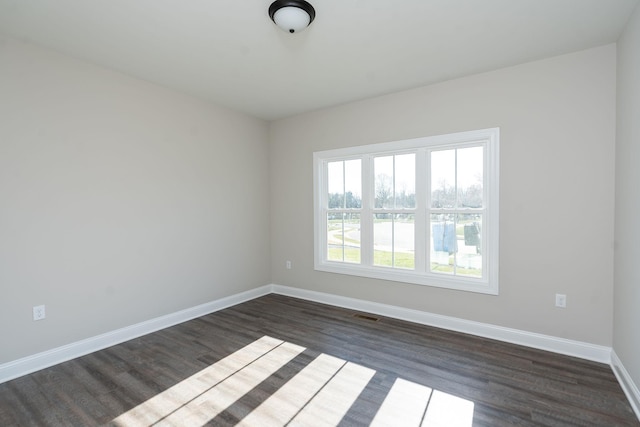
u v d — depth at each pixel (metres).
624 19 2.29
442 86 3.40
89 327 2.94
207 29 2.43
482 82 3.19
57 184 2.74
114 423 1.97
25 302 2.57
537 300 2.96
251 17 2.28
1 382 2.43
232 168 4.32
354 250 4.16
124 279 3.20
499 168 3.10
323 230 4.42
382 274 3.85
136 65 3.02
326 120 4.28
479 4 2.14
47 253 2.69
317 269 4.43
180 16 2.27
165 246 3.55
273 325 3.57
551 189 2.88
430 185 3.59
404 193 3.78
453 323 3.39
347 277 4.16
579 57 2.75
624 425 1.93
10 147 2.49
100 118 3.01
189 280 3.79
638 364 2.04
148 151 3.39
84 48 2.69
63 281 2.78
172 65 3.02
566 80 2.81
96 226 2.99
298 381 2.43
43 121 2.66
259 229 4.75
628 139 2.28
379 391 2.29
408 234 3.73
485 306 3.21
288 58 2.89
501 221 3.10
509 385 2.35
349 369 2.60
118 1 2.09
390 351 2.91
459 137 3.30
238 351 2.93
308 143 4.47
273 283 4.93
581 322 2.78
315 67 3.07
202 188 3.93
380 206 3.95
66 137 2.79
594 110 2.70
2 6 2.12
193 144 3.83
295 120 4.59
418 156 3.61
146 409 2.10
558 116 2.84
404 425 1.95
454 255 3.45
